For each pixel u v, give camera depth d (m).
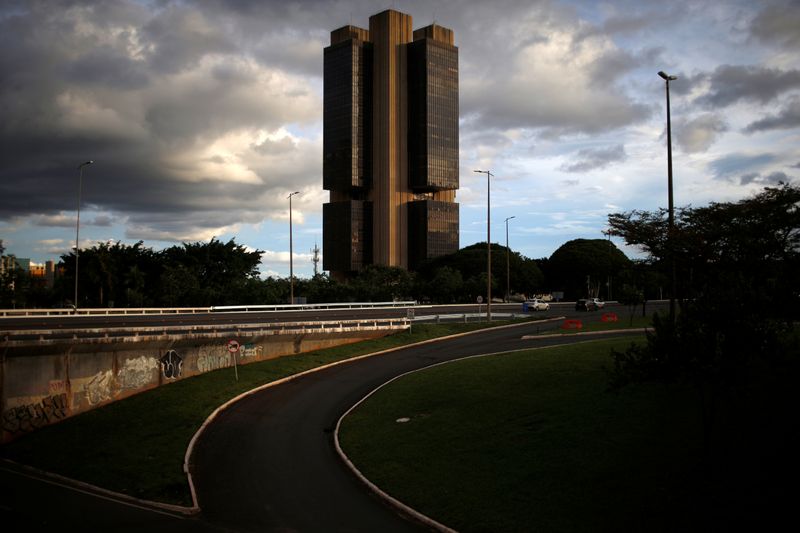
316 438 29.34
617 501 17.70
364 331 52.62
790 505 15.39
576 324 56.78
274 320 57.19
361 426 30.06
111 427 31.50
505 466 21.80
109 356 35.75
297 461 26.11
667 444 20.47
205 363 41.62
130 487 23.41
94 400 34.88
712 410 18.41
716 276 26.31
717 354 17.39
